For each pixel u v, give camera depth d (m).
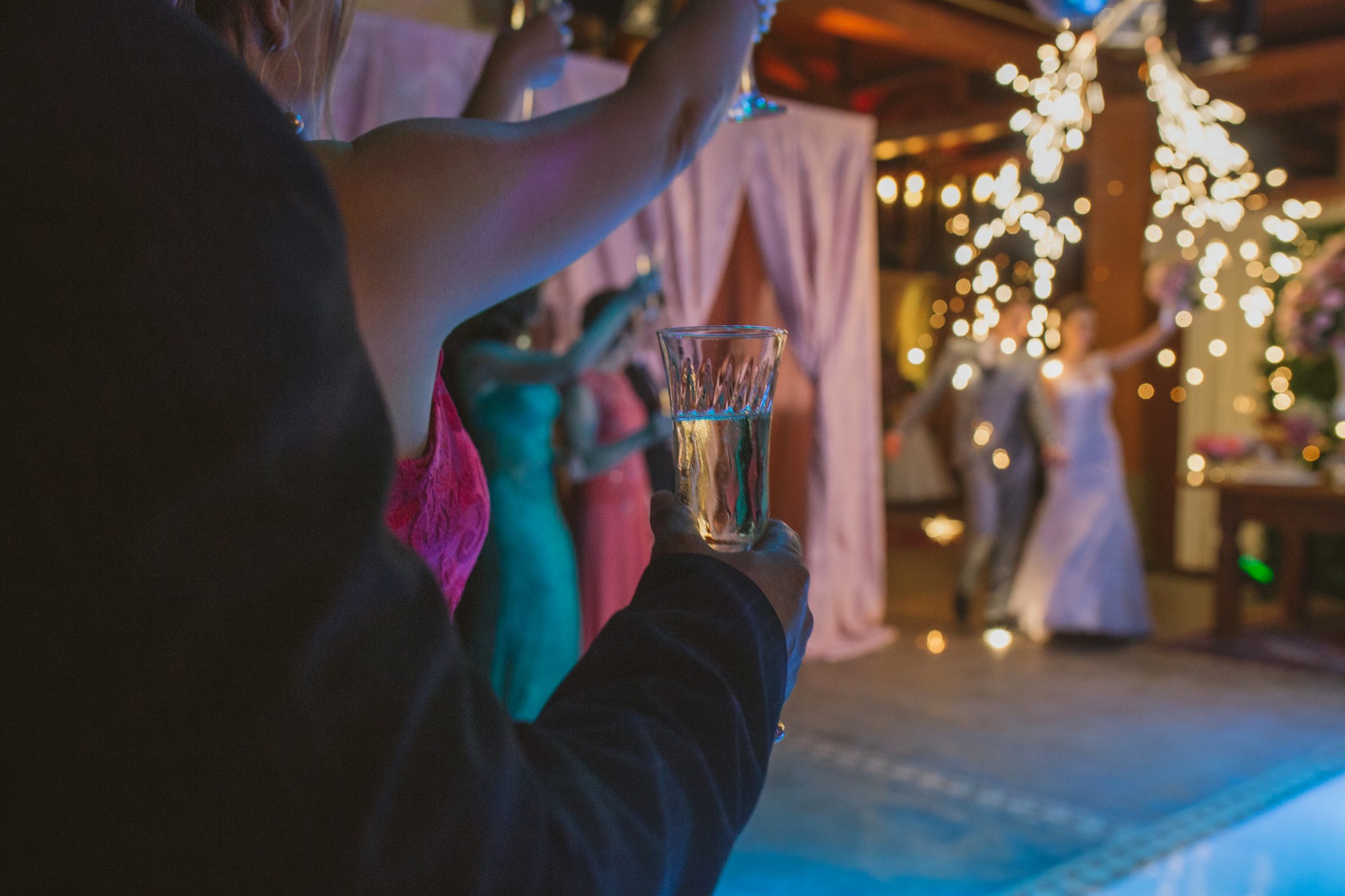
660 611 0.43
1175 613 6.02
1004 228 5.79
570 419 3.25
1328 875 2.68
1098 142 7.17
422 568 0.34
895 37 5.94
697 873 0.38
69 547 0.25
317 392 0.29
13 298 0.26
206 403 0.27
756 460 0.54
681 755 0.38
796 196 4.82
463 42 3.45
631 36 4.21
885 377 10.89
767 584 0.47
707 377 0.54
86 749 0.26
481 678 0.35
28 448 0.25
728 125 4.50
